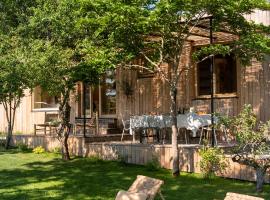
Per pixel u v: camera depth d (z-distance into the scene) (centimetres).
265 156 877
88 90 1894
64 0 1141
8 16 1245
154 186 709
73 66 1166
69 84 1189
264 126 880
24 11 1249
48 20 1143
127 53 1038
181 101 1572
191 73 1546
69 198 859
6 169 1196
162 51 1066
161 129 1412
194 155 1098
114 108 1809
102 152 1355
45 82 1116
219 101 1470
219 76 1480
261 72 1366
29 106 2072
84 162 1307
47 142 1581
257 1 920
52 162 1316
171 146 1152
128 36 1004
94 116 1811
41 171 1163
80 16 1115
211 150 1021
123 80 1764
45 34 1197
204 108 1507
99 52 1034
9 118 1817
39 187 962
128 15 920
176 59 1059
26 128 2083
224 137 1371
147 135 1441
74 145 1457
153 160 1183
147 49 1105
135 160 1252
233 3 909
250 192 881
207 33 1360
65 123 1362
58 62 1105
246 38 988
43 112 2009
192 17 994
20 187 962
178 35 1033
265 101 1355
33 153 1521
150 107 1669
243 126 880
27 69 1080
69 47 1199
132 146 1262
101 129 1734
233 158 897
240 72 1416
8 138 1678
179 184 972
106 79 1816
